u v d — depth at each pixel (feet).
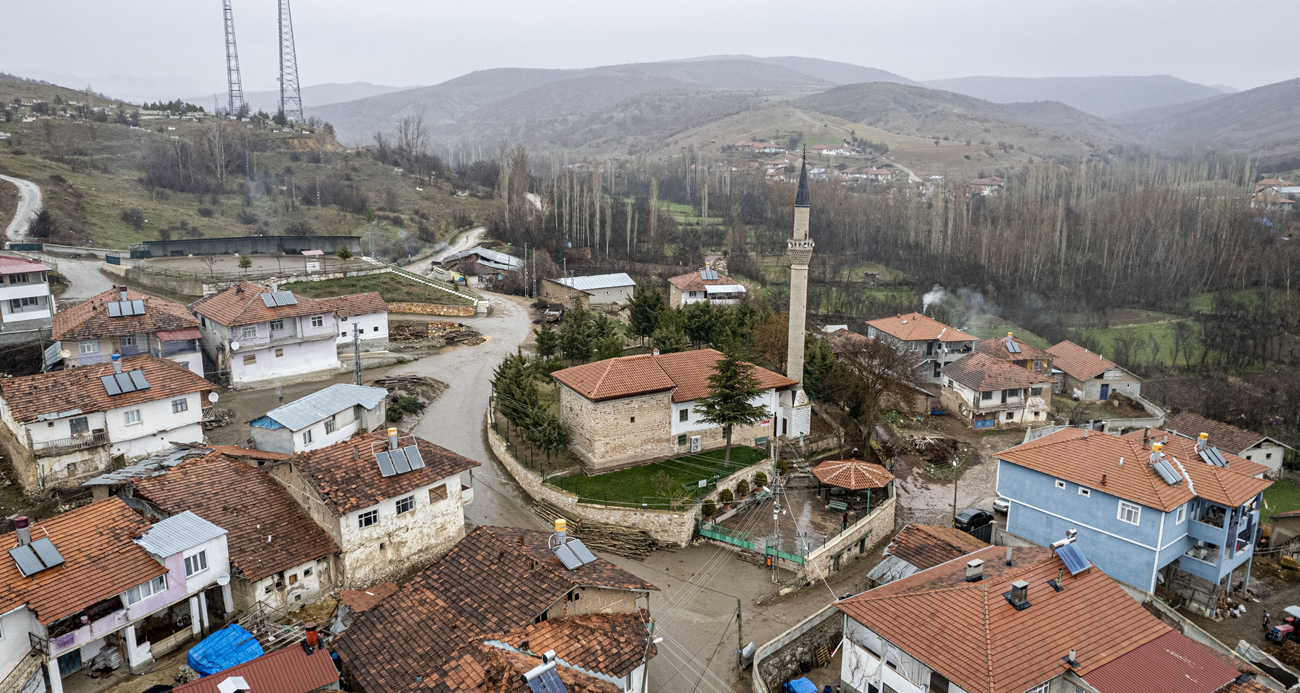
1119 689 101.86
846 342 299.17
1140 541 153.48
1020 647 106.52
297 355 265.75
